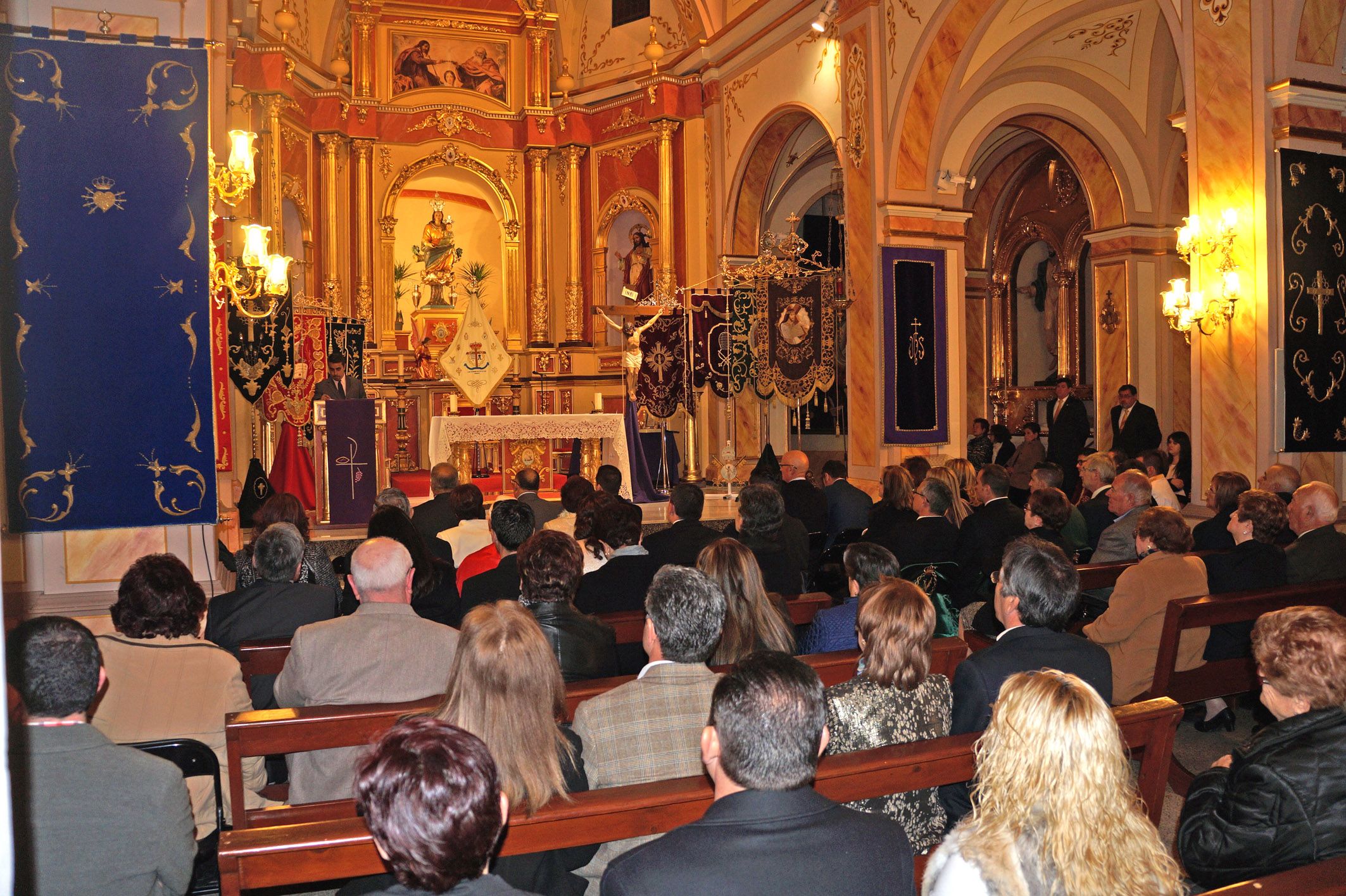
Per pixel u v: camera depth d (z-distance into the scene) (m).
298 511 5.93
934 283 12.09
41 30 5.10
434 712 3.05
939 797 3.40
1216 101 8.02
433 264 18.06
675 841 1.91
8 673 2.38
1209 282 8.08
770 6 14.12
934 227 12.04
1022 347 18.09
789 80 14.06
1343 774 2.52
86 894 2.42
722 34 15.44
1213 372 8.11
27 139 5.09
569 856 2.84
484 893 1.62
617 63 17.67
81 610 5.34
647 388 15.41
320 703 3.41
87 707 2.51
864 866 1.92
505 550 5.25
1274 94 7.67
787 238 13.78
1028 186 17.58
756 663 2.02
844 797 2.69
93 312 5.17
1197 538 6.46
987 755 2.09
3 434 5.00
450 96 17.69
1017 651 3.25
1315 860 2.52
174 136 5.27
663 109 16.44
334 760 3.37
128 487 5.22
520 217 18.19
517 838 2.42
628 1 17.42
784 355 13.60
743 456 16.59
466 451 13.55
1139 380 13.54
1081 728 1.94
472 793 1.60
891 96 11.72
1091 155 13.63
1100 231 13.66
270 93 14.21
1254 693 5.68
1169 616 4.57
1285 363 7.68
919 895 2.96
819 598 5.39
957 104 11.71
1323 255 7.82
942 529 6.32
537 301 18.08
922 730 3.09
